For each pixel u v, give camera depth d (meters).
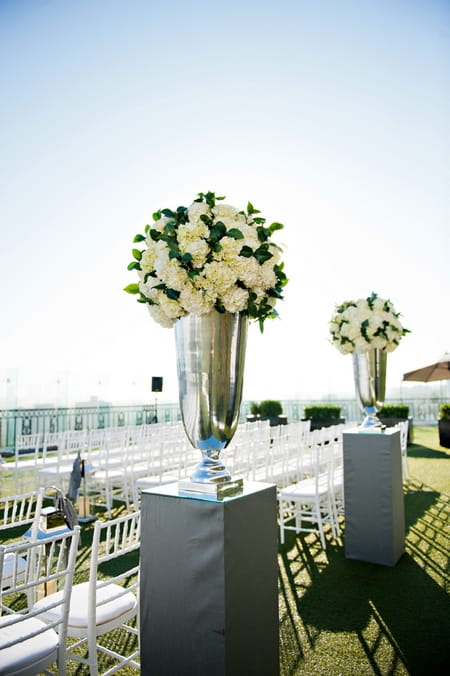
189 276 1.66
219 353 1.76
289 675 2.35
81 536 4.63
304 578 3.59
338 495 5.86
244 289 1.77
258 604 1.76
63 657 1.87
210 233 1.71
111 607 2.15
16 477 6.32
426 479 7.19
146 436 7.89
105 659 2.53
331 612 3.02
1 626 1.65
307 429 7.67
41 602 2.21
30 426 11.20
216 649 1.58
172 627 1.70
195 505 1.65
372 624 2.84
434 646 2.58
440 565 3.77
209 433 1.80
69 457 6.74
